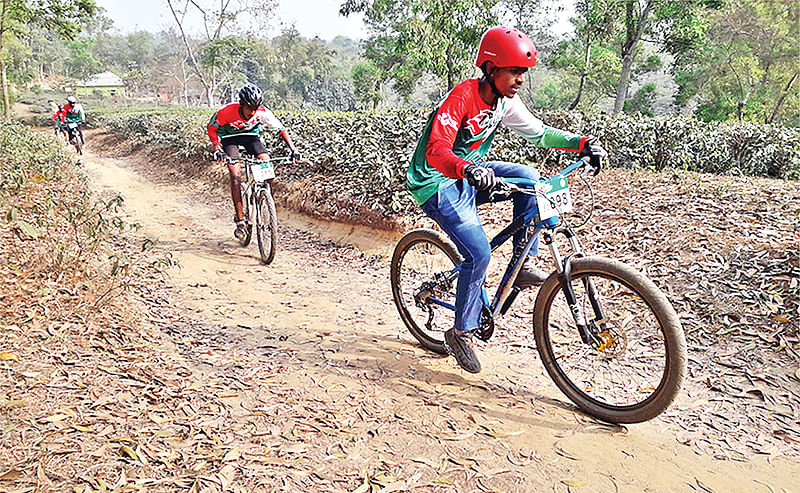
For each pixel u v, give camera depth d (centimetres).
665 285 482
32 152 1073
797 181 861
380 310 509
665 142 959
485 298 373
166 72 9400
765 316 413
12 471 237
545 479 269
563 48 3338
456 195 345
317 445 288
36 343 355
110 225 765
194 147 1452
